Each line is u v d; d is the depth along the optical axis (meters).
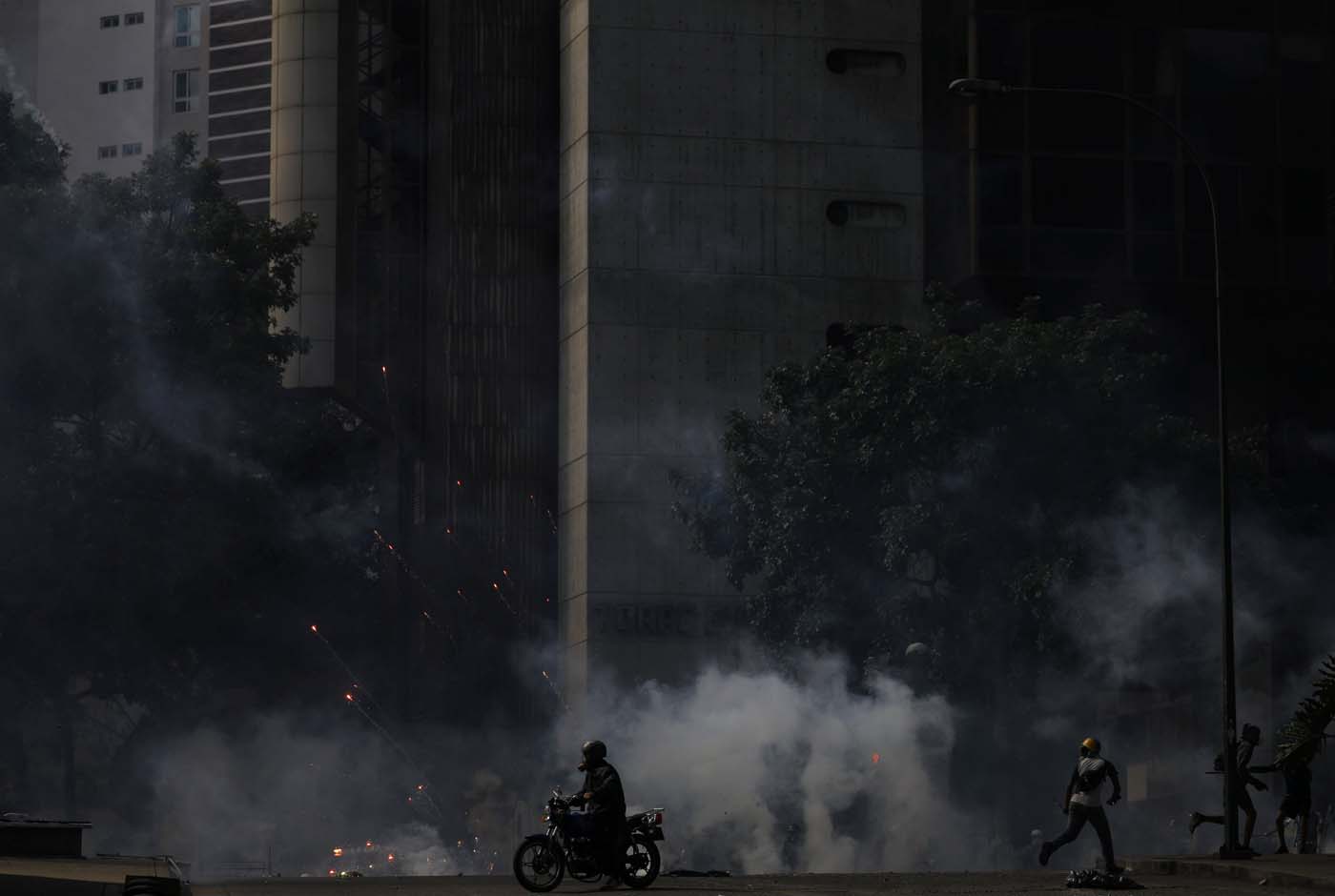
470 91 164.38
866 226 157.50
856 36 158.75
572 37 160.38
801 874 71.38
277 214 167.00
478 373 161.88
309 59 167.38
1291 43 151.50
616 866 60.03
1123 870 67.75
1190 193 149.62
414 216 168.50
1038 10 148.88
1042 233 147.75
